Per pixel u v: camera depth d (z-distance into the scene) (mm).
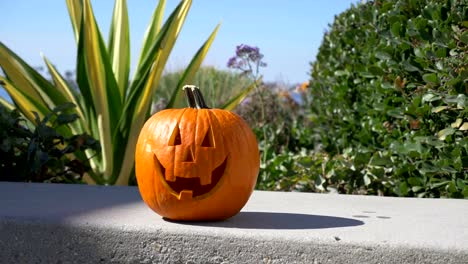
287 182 2213
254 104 3551
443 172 1688
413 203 1515
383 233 1069
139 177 1192
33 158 2014
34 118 2281
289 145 3160
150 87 2148
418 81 1856
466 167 1639
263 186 2373
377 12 2117
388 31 1942
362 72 2125
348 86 2473
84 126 2342
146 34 2496
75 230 1156
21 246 1190
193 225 1139
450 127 1679
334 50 2664
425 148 1774
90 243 1147
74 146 2117
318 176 2109
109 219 1183
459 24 1706
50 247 1173
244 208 1410
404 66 1815
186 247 1089
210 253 1076
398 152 1836
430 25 1771
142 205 1396
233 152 1148
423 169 1722
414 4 1887
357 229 1106
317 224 1165
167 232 1100
